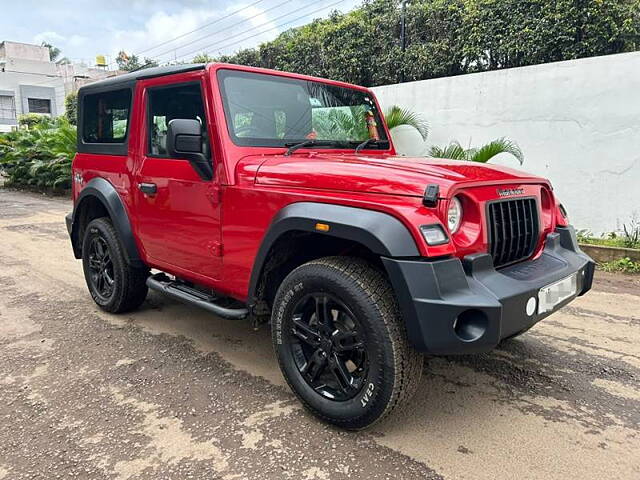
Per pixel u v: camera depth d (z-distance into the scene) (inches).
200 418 104.0
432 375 124.3
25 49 1772.9
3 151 678.5
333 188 97.2
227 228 115.9
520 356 135.9
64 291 193.3
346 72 411.5
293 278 102.4
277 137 125.6
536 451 93.4
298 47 462.3
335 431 99.4
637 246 236.4
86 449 93.0
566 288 105.8
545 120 264.1
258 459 90.3
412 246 85.1
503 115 278.5
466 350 85.7
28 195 574.6
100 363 130.0
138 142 143.2
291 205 101.6
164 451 92.6
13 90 1542.8
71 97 1072.2
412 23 374.6
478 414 106.4
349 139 146.0
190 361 131.7
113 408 107.7
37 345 141.2
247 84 124.0
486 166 110.8
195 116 123.5
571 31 288.5
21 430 99.2
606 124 246.2
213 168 117.8
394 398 90.6
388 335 88.7
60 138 563.2
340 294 93.2
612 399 113.5
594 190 253.8
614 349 141.2
